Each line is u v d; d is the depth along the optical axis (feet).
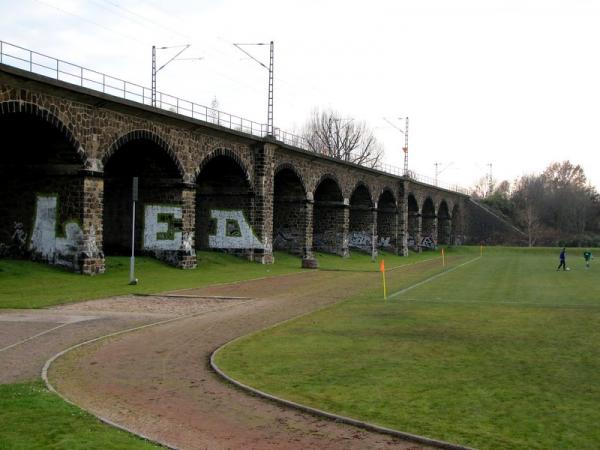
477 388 39.45
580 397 37.68
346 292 97.35
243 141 147.13
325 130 345.72
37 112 90.84
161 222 128.47
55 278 95.40
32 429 29.89
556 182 433.89
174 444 29.76
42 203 103.91
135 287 94.12
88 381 40.70
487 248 317.42
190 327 61.87
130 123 110.42
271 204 157.38
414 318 68.39
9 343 51.65
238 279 115.34
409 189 268.82
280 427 32.53
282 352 49.96
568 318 68.74
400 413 34.60
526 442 30.37
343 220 205.36
